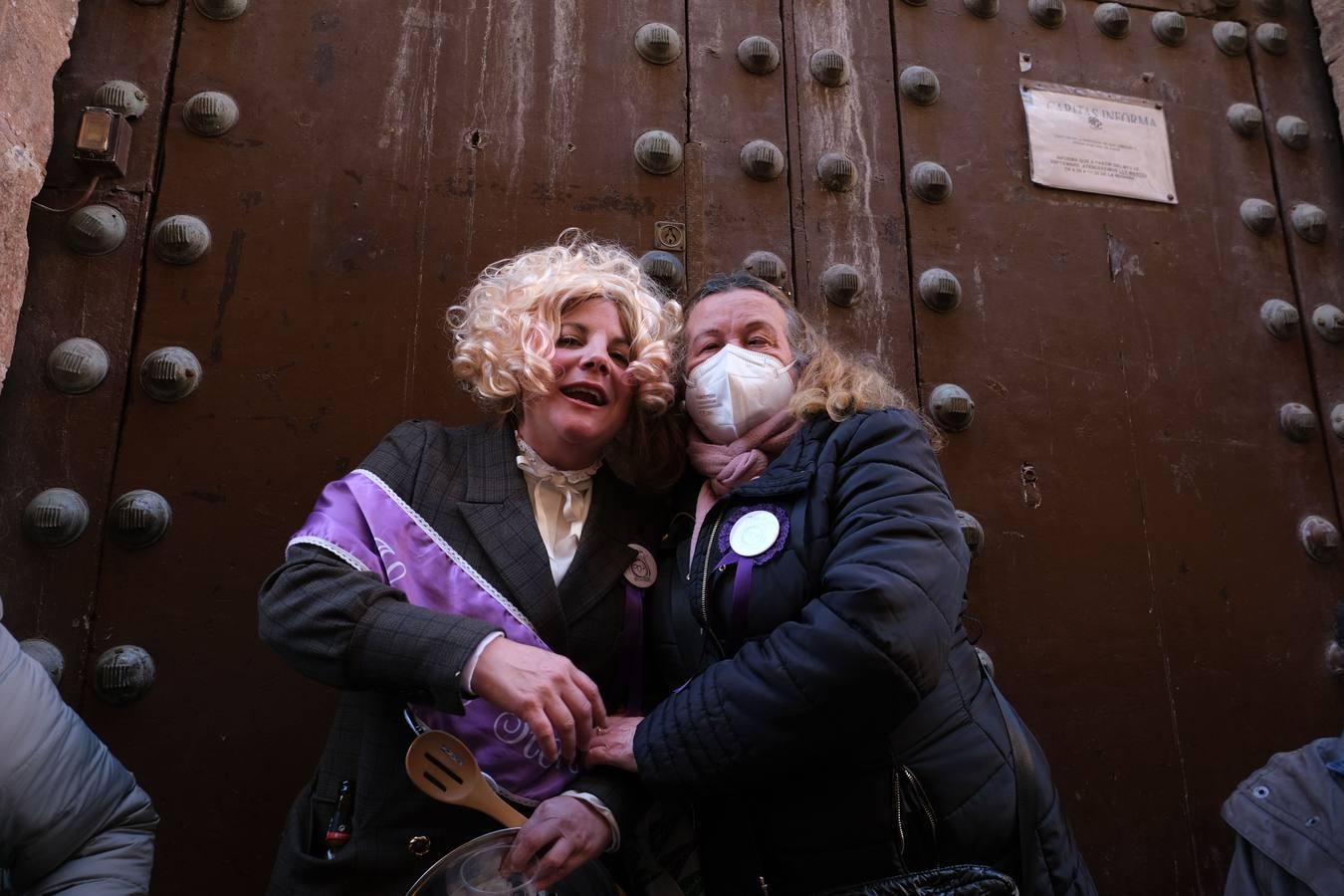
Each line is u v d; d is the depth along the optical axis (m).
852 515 1.27
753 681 1.17
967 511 2.11
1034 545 2.12
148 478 1.82
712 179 2.21
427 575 1.28
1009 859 1.26
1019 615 2.06
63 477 1.79
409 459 1.38
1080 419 2.23
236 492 1.84
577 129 2.19
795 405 1.45
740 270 2.16
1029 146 2.42
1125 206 2.44
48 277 1.88
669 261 2.10
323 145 2.06
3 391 1.80
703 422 1.50
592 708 1.20
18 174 1.79
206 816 1.69
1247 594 2.20
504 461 1.40
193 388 1.87
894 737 1.24
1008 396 2.21
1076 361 2.27
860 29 2.42
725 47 2.33
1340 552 2.28
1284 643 2.18
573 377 1.40
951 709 1.28
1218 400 2.33
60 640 1.72
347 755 1.30
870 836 1.22
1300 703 2.15
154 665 1.74
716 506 1.42
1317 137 2.63
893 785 1.22
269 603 1.24
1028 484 2.16
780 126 2.29
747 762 1.15
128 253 1.92
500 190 2.11
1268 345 2.41
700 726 1.18
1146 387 2.29
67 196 1.92
